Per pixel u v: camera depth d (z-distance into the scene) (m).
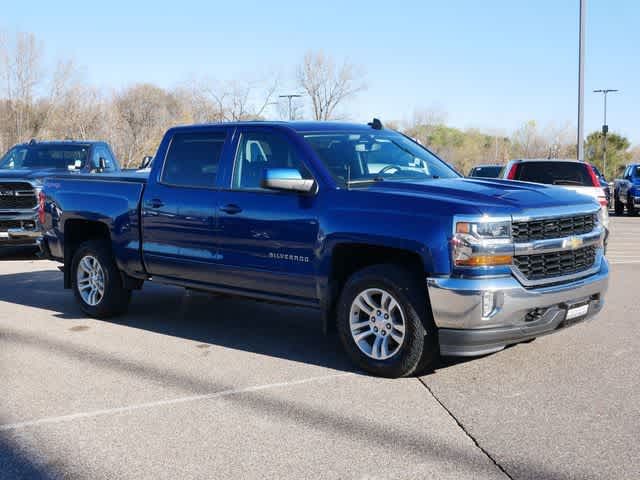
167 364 6.21
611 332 7.07
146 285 10.23
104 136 38.91
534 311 5.45
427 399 5.20
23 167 14.69
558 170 12.59
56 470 4.14
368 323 5.79
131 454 4.34
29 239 12.98
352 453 4.29
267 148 6.56
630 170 28.17
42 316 8.23
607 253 14.07
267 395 5.36
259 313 8.31
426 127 47.81
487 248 5.23
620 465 4.06
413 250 5.40
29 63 38.66
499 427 4.64
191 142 7.18
